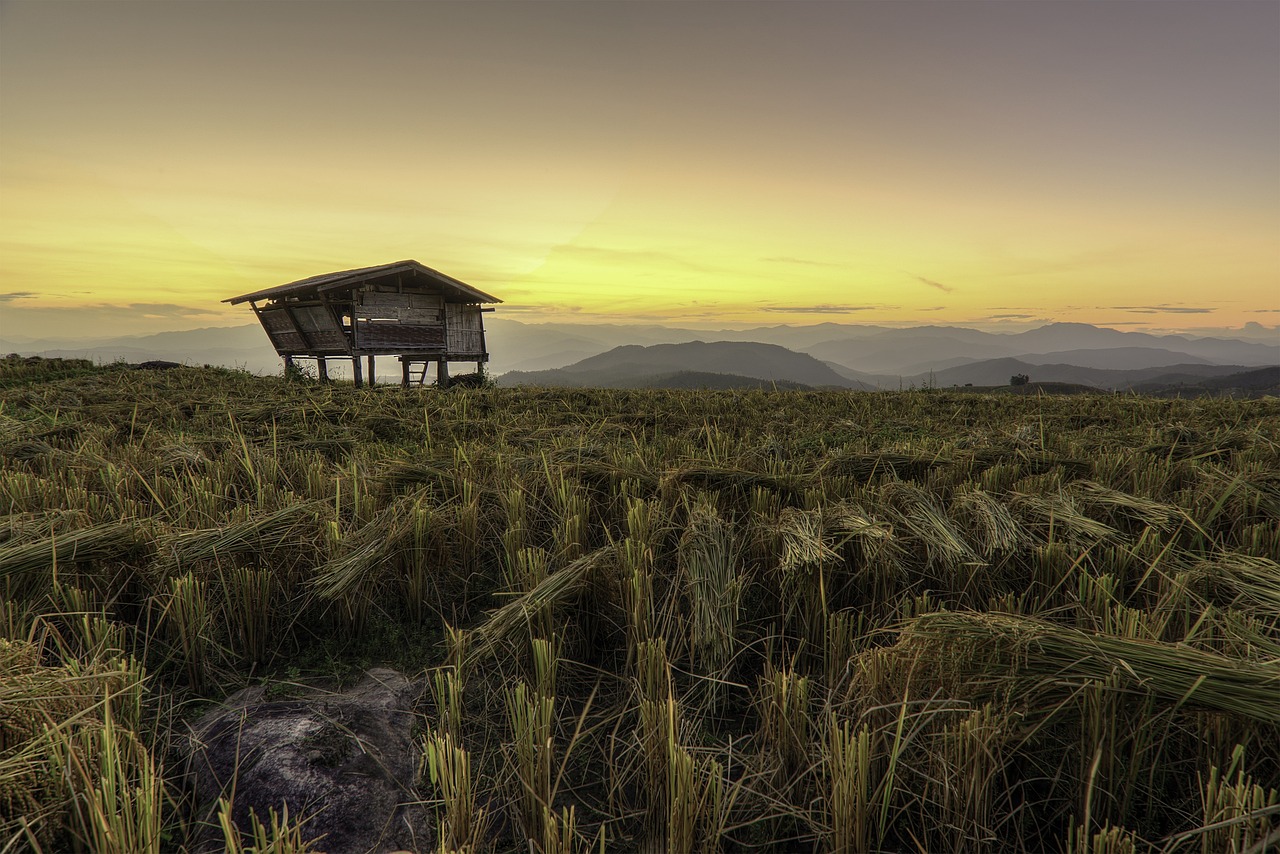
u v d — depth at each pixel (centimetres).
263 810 215
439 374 2225
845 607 347
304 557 366
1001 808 221
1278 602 288
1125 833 208
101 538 338
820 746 233
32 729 204
